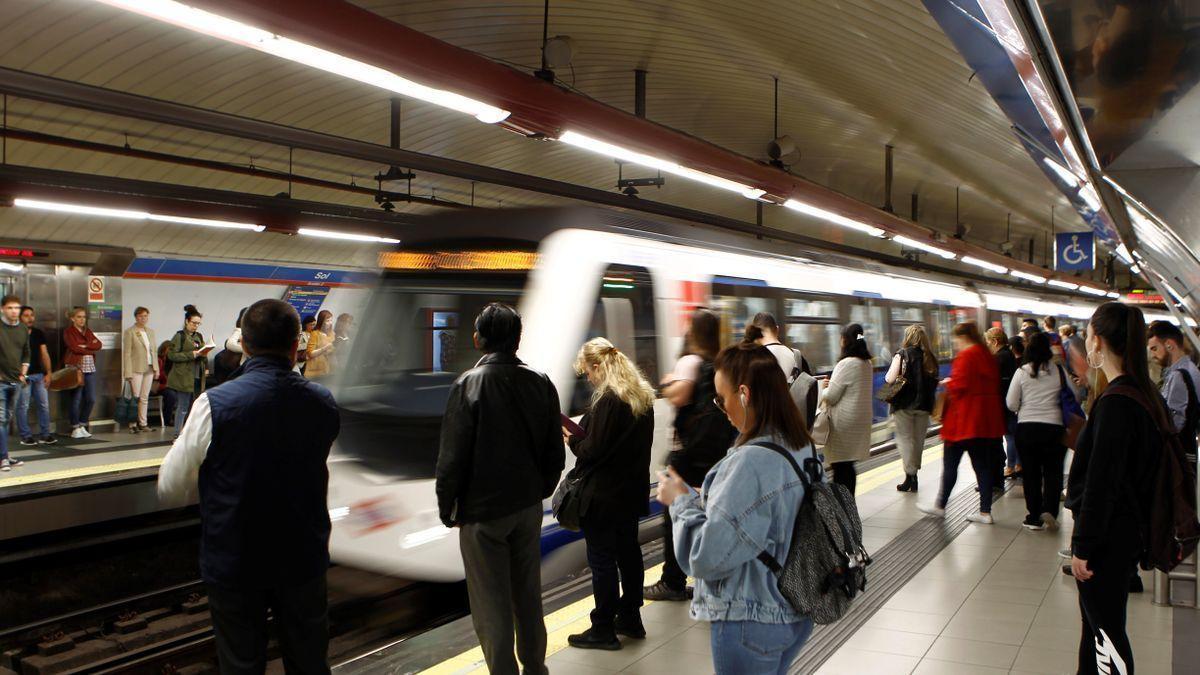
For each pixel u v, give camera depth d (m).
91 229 16.34
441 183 18.44
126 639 6.77
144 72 10.98
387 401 6.69
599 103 8.35
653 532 7.75
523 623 4.25
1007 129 9.45
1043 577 6.44
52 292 15.95
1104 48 3.95
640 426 4.91
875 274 13.54
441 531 6.12
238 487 3.36
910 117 12.00
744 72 12.12
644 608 5.75
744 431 2.95
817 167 18.34
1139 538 3.57
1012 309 22.20
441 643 5.21
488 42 11.44
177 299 18.38
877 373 13.05
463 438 4.03
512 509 4.09
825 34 8.96
